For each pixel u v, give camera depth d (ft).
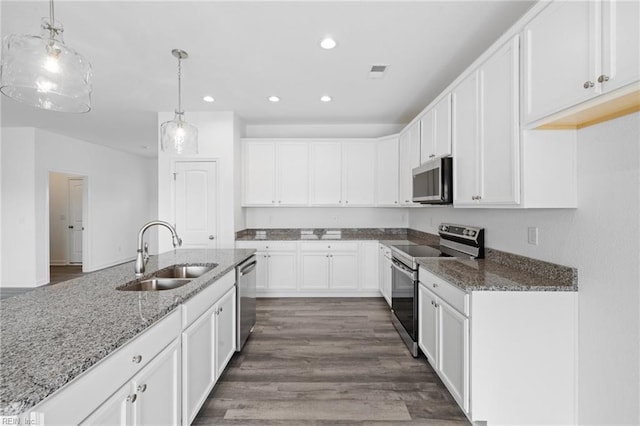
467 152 7.38
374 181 14.90
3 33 7.17
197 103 12.39
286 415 6.24
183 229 13.73
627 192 4.58
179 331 5.05
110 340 3.35
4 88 5.18
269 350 9.04
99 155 20.66
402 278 9.62
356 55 8.45
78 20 6.82
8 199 16.08
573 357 5.48
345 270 14.26
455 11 6.57
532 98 5.20
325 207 16.06
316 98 11.85
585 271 5.29
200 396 5.90
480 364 5.48
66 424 2.79
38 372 2.70
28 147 16.03
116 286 5.65
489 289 5.48
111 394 3.41
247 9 6.48
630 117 4.52
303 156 14.96
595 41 4.01
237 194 14.15
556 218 5.92
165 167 13.67
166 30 7.25
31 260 16.14
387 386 7.23
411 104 12.60
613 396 4.82
